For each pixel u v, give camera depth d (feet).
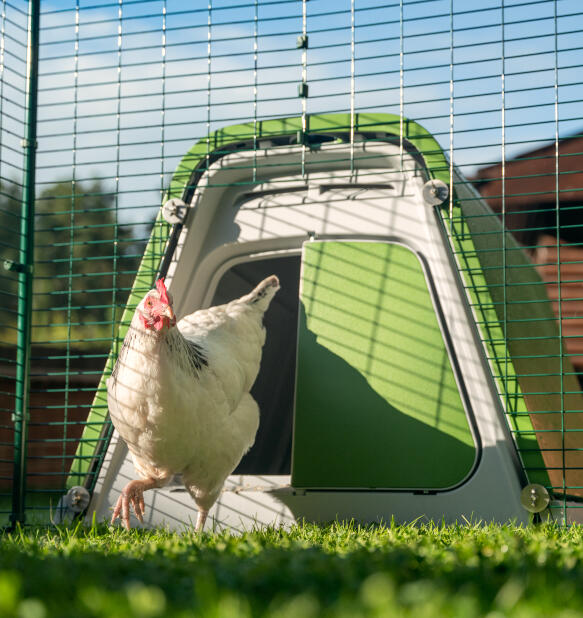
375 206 4.64
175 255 4.79
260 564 2.08
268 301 4.77
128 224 4.54
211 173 4.83
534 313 5.24
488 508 4.08
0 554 2.49
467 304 4.39
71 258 4.47
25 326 4.48
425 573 2.08
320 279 4.63
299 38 4.31
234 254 4.96
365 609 1.47
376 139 4.72
